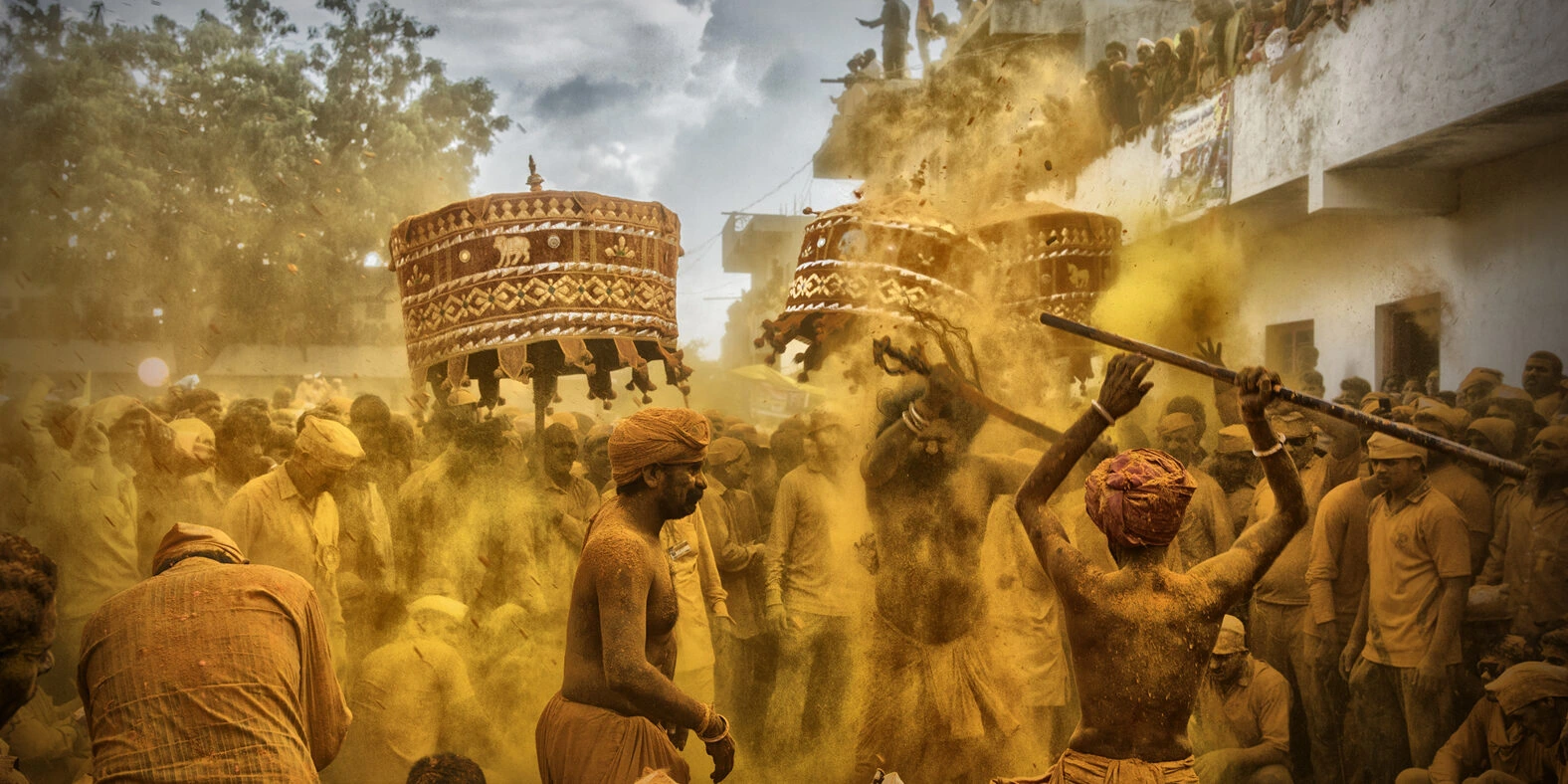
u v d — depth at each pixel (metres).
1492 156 8.87
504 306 4.47
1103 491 2.71
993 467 4.05
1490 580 5.06
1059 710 5.05
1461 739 4.22
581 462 6.03
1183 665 2.64
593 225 4.52
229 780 2.43
